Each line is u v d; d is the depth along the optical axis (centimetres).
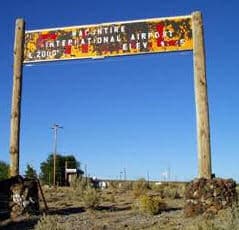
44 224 1446
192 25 1914
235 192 1661
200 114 1795
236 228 1148
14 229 1594
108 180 5603
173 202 2389
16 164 1961
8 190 1856
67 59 2030
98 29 2016
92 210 2052
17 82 2030
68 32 2042
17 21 2072
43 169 6719
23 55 2061
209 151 1764
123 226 1595
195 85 1833
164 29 1948
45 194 2936
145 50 1956
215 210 1634
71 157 6894
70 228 1531
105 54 1994
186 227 1400
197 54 1867
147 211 1923
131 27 1983
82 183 3725
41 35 2061
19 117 2000
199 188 1675
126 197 2784
